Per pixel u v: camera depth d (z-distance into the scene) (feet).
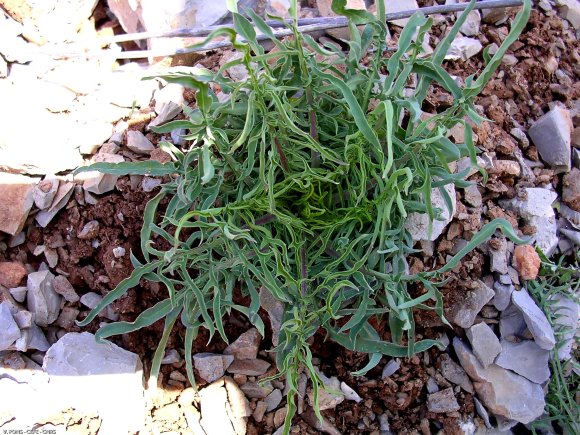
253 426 1.73
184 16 2.01
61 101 1.87
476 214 1.85
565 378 1.94
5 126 1.78
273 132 1.42
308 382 1.76
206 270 1.60
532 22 2.21
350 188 1.54
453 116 1.51
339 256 1.62
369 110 1.74
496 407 1.77
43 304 1.71
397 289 1.60
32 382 1.64
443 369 1.81
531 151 2.05
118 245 1.75
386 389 1.77
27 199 1.73
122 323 1.59
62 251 1.77
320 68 1.62
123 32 2.23
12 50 1.93
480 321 1.83
